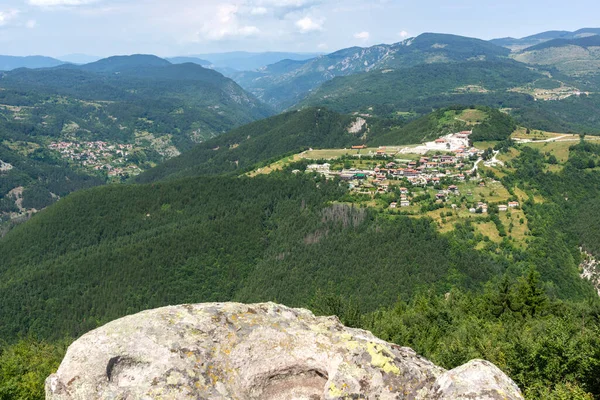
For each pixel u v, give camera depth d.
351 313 43.81
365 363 12.78
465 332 39.22
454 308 55.59
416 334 41.53
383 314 58.12
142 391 11.17
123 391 11.16
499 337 35.38
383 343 13.77
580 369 20.61
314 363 13.12
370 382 12.36
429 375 12.80
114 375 11.56
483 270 87.50
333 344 13.41
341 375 12.48
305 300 88.25
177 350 12.05
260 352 13.00
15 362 34.81
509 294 51.31
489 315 50.94
